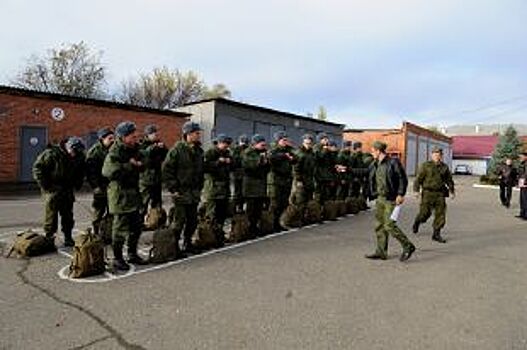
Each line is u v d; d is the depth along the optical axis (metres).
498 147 38.75
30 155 19.88
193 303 5.37
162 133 24.64
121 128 6.72
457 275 6.91
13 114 19.33
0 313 4.95
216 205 8.38
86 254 6.32
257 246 8.52
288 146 9.88
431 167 9.70
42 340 4.30
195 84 53.81
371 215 13.30
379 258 7.80
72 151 7.86
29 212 12.32
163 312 5.06
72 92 39.25
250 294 5.73
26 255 7.28
